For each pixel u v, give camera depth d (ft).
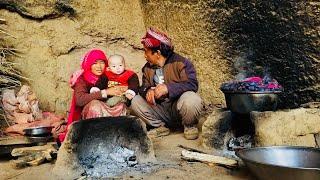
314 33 13.11
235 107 12.57
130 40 18.76
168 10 17.85
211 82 16.75
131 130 11.87
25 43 16.94
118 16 18.63
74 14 17.83
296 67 13.84
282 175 8.56
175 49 17.99
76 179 10.49
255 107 12.24
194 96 14.02
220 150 13.01
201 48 16.85
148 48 14.44
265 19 14.35
